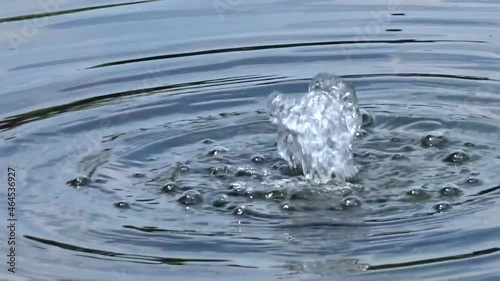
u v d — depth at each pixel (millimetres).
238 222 11219
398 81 15508
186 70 16094
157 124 14180
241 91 15281
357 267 10000
